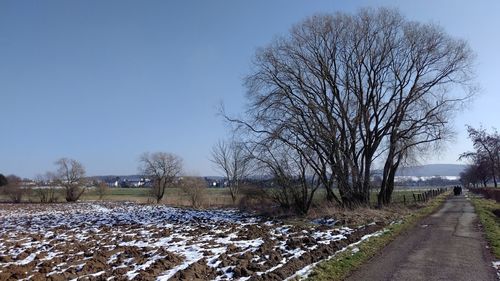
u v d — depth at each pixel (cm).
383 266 1202
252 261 1238
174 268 1157
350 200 3266
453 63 3478
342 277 1078
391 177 3825
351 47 3466
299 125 3042
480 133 6556
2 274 1089
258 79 3297
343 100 3488
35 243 1727
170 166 6962
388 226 2205
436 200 5253
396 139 3584
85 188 7444
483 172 7281
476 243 1612
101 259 1290
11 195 6988
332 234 1894
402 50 3500
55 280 1033
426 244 1603
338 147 3219
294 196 3045
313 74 3397
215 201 5553
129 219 3059
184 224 2525
